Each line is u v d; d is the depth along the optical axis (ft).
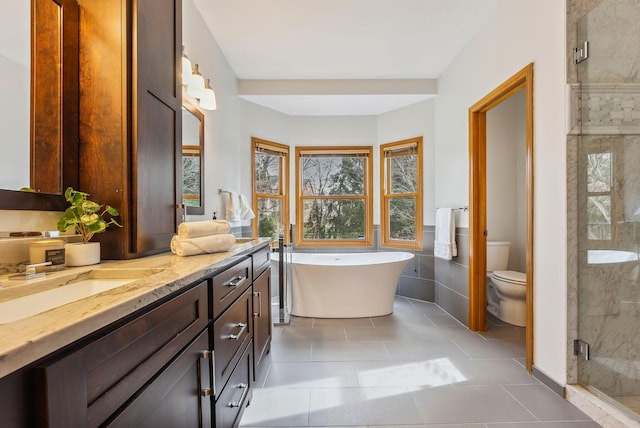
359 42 9.41
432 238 12.41
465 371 6.88
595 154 5.66
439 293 11.92
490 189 11.69
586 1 5.69
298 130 14.30
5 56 3.37
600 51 5.51
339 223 14.51
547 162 6.25
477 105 8.94
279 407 5.59
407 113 13.21
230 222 10.09
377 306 10.79
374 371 6.89
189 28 7.30
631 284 5.44
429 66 11.00
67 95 4.08
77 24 4.19
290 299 11.01
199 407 3.46
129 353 2.23
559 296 5.97
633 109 5.38
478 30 8.86
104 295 2.22
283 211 14.03
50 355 1.64
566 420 5.24
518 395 5.95
